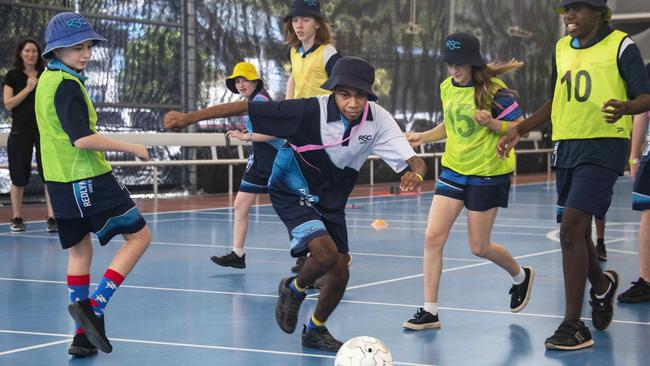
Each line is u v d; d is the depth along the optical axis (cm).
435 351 596
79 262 583
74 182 562
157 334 638
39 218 1447
